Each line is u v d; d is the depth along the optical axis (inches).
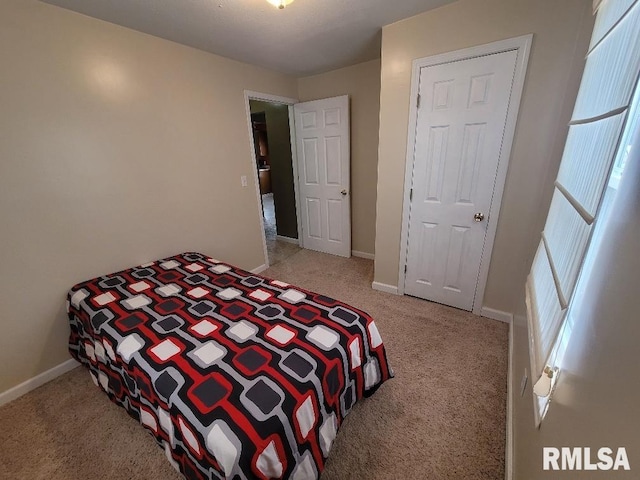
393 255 100.2
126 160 77.2
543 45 62.1
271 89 119.0
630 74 21.6
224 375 41.7
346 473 46.6
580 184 32.4
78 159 68.2
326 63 110.0
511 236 77.2
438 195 85.0
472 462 47.6
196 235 99.2
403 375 66.1
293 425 37.7
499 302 84.4
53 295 67.8
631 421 14.9
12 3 55.2
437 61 74.2
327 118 126.3
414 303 96.8
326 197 139.9
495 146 73.0
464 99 73.7
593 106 33.9
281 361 44.2
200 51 90.7
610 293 20.5
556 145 58.6
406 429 53.5
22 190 60.6
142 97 78.3
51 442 53.0
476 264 84.7
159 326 53.7
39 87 60.4
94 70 68.4
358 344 51.3
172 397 39.2
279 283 70.2
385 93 84.8
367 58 106.3
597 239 24.9
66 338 71.1
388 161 91.0
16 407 60.9
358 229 139.2
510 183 73.7
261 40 84.4
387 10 70.4
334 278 119.0
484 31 67.1
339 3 66.0
